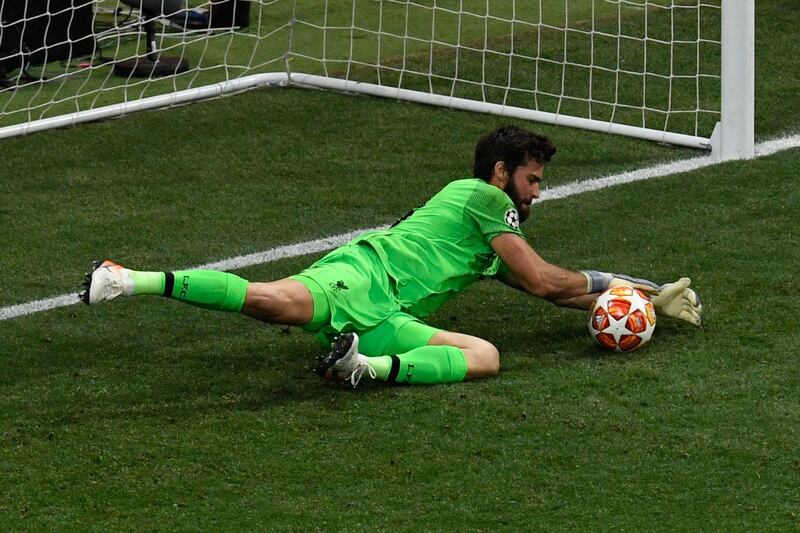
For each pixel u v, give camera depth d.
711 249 21.27
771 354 17.59
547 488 14.59
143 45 33.09
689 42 28.89
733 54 24.81
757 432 15.59
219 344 18.70
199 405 16.78
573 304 18.45
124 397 17.09
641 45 31.28
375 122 27.94
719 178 24.28
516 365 17.59
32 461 15.45
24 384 17.58
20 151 26.83
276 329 19.17
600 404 16.36
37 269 21.73
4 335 19.20
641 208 23.19
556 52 31.25
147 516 14.27
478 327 19.02
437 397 16.64
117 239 22.92
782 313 18.81
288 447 15.62
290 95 29.42
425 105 28.70
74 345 18.81
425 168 25.73
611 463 15.04
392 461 15.22
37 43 31.30
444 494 14.52
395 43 32.69
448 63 31.09
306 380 17.42
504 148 17.91
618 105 27.16
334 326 16.98
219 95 29.33
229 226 23.42
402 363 16.77
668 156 25.70
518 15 33.72
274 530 13.92
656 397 16.50
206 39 33.31
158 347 18.67
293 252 22.31
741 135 25.19
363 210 23.97
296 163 26.09
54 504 14.55
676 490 14.48
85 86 30.56
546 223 22.77
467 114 28.22
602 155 25.92
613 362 17.58
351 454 15.41
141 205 24.36
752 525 13.77
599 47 31.33
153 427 16.20
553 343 18.39
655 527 13.79
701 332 18.34
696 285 19.94
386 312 17.36
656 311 18.41
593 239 22.02
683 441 15.45
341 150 26.66
